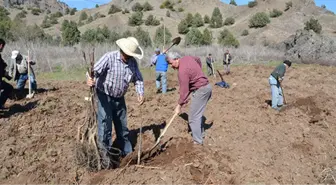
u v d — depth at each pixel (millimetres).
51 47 22359
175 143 6750
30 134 7379
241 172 5898
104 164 5801
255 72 19438
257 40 49656
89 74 5441
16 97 10266
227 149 6684
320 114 9555
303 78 16688
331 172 6234
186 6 75500
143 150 6438
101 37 38219
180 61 6340
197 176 5613
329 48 26094
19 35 30891
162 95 11844
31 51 19266
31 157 6277
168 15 65250
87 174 5668
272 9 63688
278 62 25984
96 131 5691
